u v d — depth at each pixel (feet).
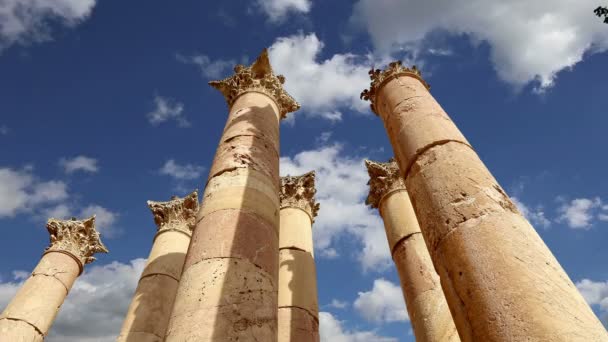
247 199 27.07
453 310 17.31
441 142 24.08
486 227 17.56
